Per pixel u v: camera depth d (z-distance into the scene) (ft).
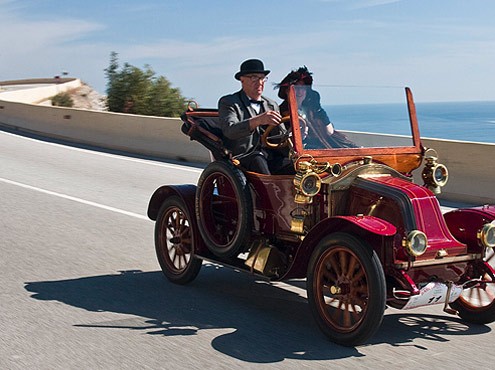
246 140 20.20
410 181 17.51
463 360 15.10
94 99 157.17
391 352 15.57
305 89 17.93
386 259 15.62
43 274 22.71
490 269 16.60
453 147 38.34
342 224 15.92
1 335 16.71
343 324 16.12
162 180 44.60
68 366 14.73
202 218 20.25
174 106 94.58
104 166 52.26
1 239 27.68
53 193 39.34
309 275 16.37
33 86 235.81
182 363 14.90
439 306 19.48
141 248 26.53
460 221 17.12
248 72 20.18
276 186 18.20
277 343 16.19
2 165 52.16
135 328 17.30
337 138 17.99
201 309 18.99
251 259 18.57
